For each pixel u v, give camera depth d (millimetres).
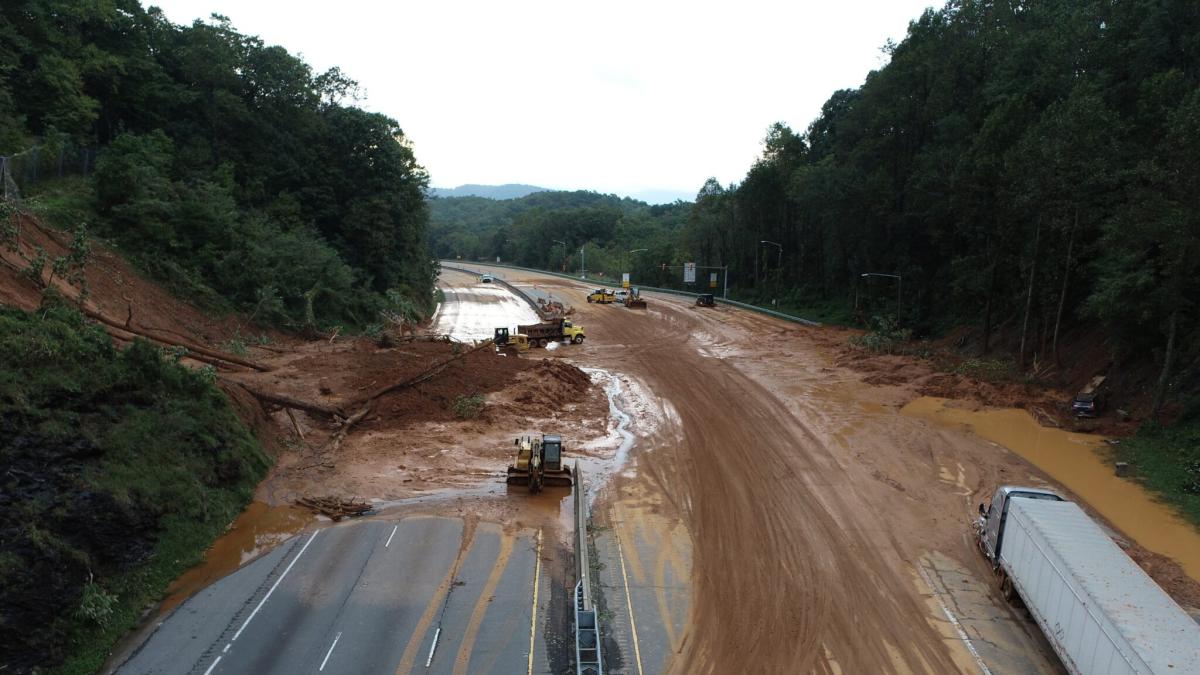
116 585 17938
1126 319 36812
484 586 19500
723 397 42781
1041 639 17578
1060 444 33688
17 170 40312
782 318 80250
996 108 49688
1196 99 30828
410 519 23906
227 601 18516
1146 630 13109
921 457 31594
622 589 19578
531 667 15977
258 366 36312
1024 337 46719
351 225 69688
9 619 14953
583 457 31062
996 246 51656
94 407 21250
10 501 16688
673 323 76750
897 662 16547
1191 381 34188
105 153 45906
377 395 35156
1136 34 44438
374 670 15727
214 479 23828
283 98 66812
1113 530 24203
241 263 48438
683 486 27609
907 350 56062
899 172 71562
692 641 17203
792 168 103688
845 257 82938
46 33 48125
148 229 43781
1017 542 18578
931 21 70312
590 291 117188
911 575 20703
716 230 127562
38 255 31797
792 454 31734
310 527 23188
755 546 22406
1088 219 40062
